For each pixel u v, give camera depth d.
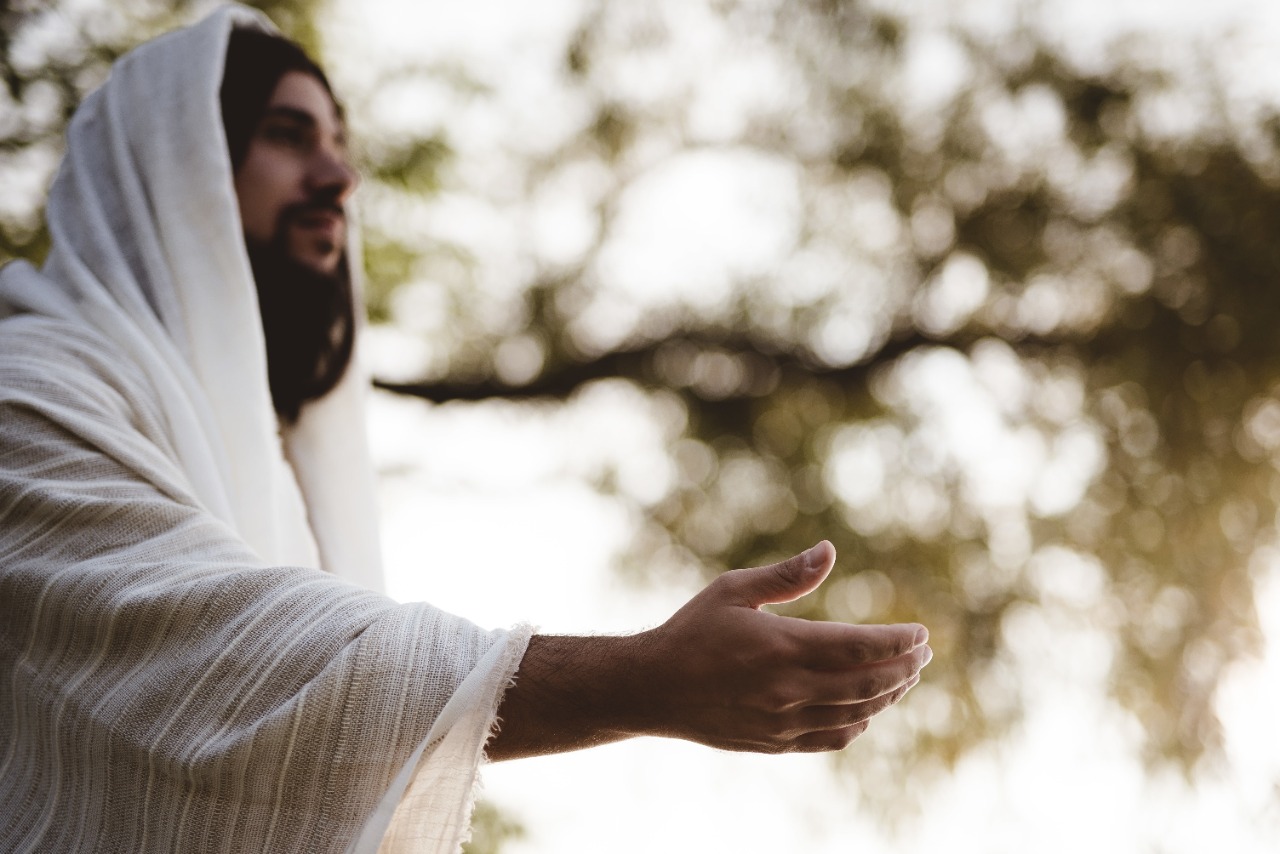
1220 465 6.68
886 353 7.09
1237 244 6.63
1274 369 6.64
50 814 1.22
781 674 1.05
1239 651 6.62
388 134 5.66
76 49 4.45
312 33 5.27
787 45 6.99
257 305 1.74
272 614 1.19
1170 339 6.72
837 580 6.68
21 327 1.49
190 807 1.14
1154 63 6.90
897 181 6.95
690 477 6.95
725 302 7.14
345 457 1.98
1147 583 6.71
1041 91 6.88
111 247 1.64
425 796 1.13
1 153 4.32
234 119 1.91
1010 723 6.59
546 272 6.83
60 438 1.35
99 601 1.21
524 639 1.14
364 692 1.13
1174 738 6.54
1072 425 6.86
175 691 1.17
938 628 6.71
